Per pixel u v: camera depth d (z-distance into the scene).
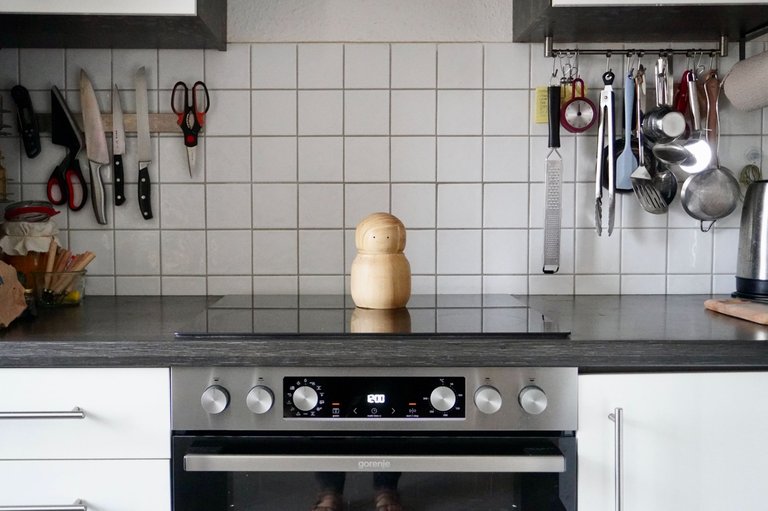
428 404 1.22
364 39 1.81
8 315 1.34
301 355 1.21
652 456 1.24
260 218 1.83
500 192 1.83
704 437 1.24
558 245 1.81
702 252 1.85
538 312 1.50
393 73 1.82
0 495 1.22
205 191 1.83
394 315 1.46
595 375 1.23
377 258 1.53
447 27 1.81
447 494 1.24
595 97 1.82
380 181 1.83
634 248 1.85
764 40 1.81
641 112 1.78
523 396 1.20
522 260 1.85
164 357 1.21
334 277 1.84
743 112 1.82
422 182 1.83
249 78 1.81
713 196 1.77
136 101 1.79
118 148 1.79
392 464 1.20
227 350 1.21
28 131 1.77
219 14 1.73
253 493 1.24
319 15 1.81
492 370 1.22
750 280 1.62
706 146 1.77
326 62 1.81
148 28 1.61
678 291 1.85
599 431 1.23
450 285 1.84
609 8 1.53
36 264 1.65
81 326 1.36
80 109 1.81
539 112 1.81
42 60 1.79
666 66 1.77
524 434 1.23
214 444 1.22
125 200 1.82
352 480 1.24
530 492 1.24
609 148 1.72
